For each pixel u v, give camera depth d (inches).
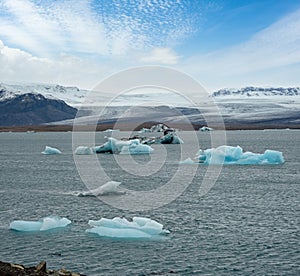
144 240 906.7
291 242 894.4
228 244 882.1
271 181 1860.2
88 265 762.2
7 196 1492.4
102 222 988.6
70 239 915.4
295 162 2728.8
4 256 814.5
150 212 1203.9
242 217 1131.9
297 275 712.4
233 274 717.3
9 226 1034.7
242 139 6761.8
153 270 736.3
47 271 620.1
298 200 1380.4
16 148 4813.0
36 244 883.4
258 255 811.4
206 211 1211.9
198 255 810.2
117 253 822.5
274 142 5713.6
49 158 3331.7
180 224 1055.6
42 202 1368.1
